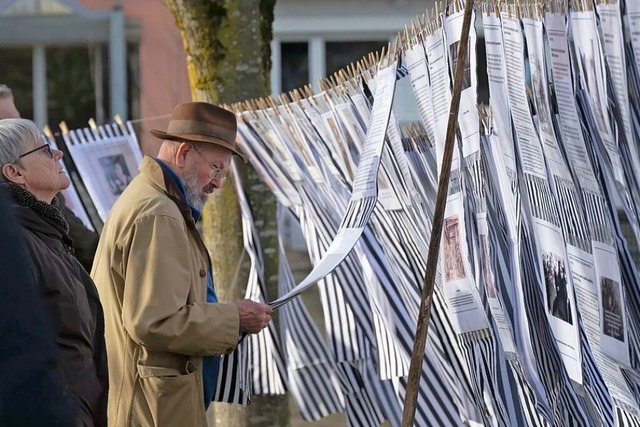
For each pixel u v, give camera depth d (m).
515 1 7.16
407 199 8.64
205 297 8.34
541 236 7.25
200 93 11.66
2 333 4.49
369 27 35.16
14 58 21.77
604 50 7.10
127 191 8.36
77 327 7.05
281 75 35.28
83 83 20.56
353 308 10.19
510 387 7.49
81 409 7.00
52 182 7.48
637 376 7.00
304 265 27.00
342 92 8.94
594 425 7.23
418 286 8.88
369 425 10.24
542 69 7.13
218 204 11.70
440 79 7.60
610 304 7.03
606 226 7.08
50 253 7.10
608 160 7.12
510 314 7.42
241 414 11.57
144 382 8.09
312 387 11.07
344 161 9.22
